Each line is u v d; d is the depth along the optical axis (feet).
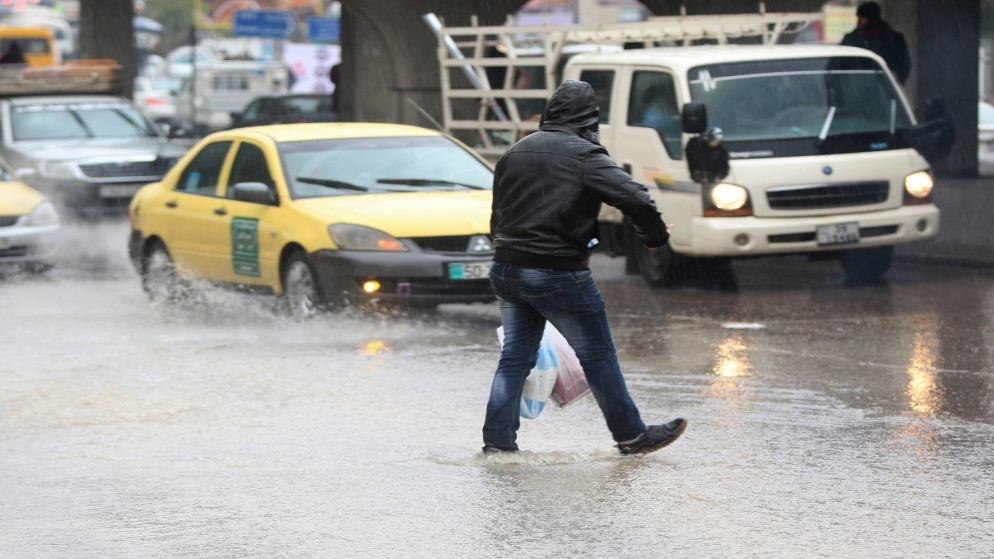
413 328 81.76
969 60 167.63
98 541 39.75
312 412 58.34
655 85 100.89
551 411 58.13
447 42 129.29
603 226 107.96
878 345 73.31
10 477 47.55
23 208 111.45
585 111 47.32
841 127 97.45
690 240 95.76
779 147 95.50
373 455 50.29
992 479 46.09
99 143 144.87
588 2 413.59
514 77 127.75
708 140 93.04
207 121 334.24
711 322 82.64
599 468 47.65
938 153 101.86
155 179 140.05
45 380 66.18
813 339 75.56
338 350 73.92
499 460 48.85
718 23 118.21
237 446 52.13
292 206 84.12
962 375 64.85
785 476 46.47
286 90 357.20
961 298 90.99
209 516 42.22
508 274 47.44
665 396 60.80
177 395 62.28
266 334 79.77
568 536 39.75
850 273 103.04
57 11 548.72
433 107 163.53
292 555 38.29
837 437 52.37
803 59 99.81
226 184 90.99
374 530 40.57
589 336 47.78
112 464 49.37
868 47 130.62
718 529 40.40
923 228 98.07
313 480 46.44
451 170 89.66
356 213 81.66
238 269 88.28
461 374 66.69
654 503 43.11
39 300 97.14
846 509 42.45
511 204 47.32
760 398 60.08
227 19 556.92
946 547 38.70
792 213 94.63
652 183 99.96
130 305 94.43
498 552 38.37
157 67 488.85
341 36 191.83
